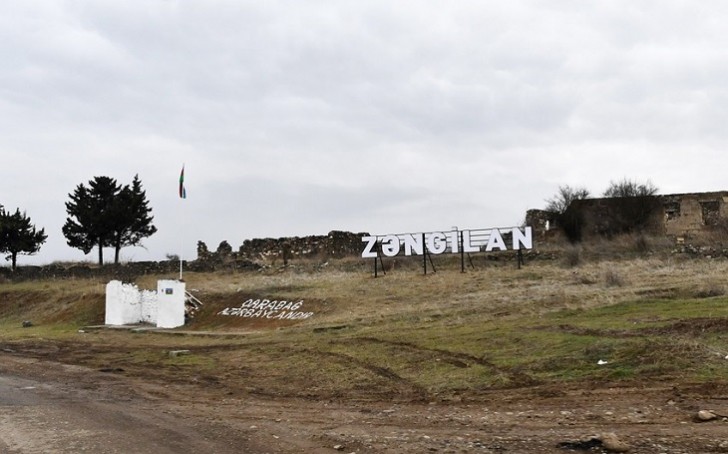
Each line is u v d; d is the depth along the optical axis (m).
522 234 31.05
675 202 37.22
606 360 12.49
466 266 33.69
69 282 43.88
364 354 16.31
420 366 14.29
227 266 42.78
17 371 17.88
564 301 20.69
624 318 16.69
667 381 10.86
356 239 45.59
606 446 7.65
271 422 10.25
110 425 10.27
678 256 30.33
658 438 7.98
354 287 29.83
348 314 24.53
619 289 22.00
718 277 22.72
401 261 36.47
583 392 10.80
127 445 8.87
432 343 16.45
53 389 14.39
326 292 29.17
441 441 8.44
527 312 19.61
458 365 13.85
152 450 8.56
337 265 38.28
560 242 37.94
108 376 16.48
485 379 12.49
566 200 40.09
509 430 8.84
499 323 18.31
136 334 27.39
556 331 15.73
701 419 8.67
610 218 37.78
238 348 20.31
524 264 33.00
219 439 9.12
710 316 15.45
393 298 26.67
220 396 13.17
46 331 31.28
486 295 24.14
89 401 12.73
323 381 14.13
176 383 15.06
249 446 8.66
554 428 8.77
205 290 33.56
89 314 35.00
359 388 13.12
